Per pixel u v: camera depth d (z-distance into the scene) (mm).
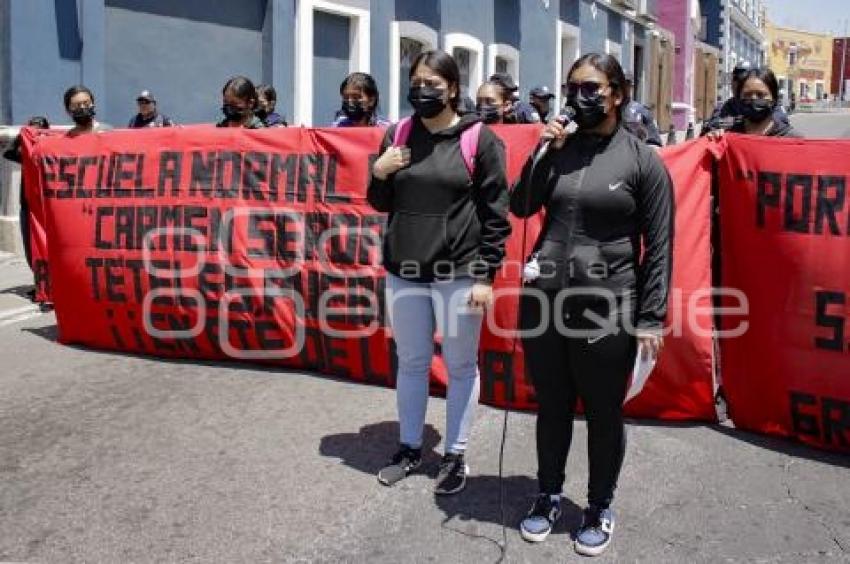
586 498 3701
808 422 4238
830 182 4102
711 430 4480
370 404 4816
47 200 5934
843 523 3488
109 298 5773
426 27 14008
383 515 3541
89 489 3779
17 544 3314
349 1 12117
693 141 4438
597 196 3107
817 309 4152
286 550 3262
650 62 27531
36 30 8828
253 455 4133
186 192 5531
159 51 9930
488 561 3195
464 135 3564
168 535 3377
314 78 11875
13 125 8766
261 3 11062
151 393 5031
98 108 9297
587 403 3262
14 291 7828
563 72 20875
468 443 4293
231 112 5781
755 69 4773
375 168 3639
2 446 4266
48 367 5578
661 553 3252
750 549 3281
